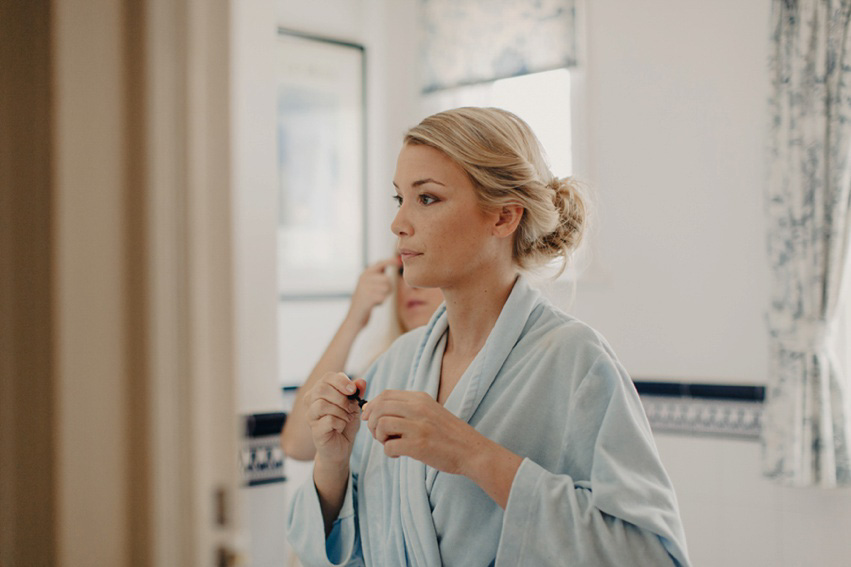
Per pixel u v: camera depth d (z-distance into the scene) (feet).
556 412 3.12
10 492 2.06
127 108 2.01
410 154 3.17
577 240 3.50
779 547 8.23
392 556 3.25
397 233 3.18
